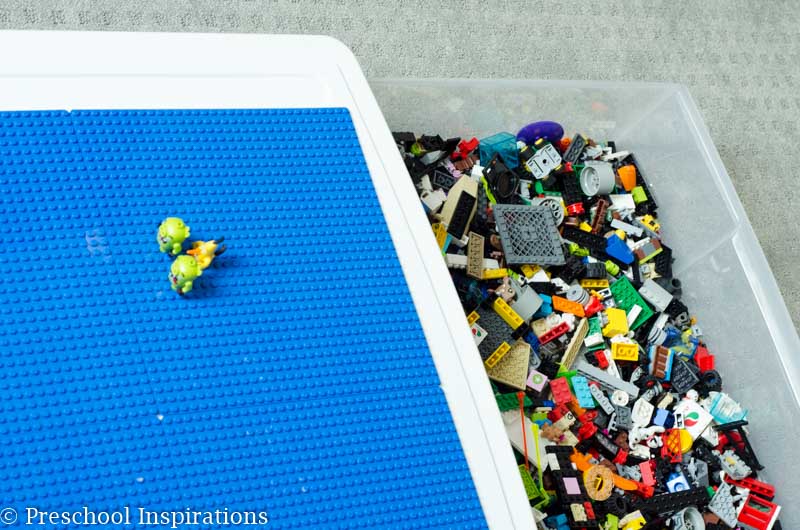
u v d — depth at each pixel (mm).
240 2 1278
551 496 993
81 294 646
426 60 1352
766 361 1124
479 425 702
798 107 1521
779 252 1367
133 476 592
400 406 686
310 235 740
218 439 623
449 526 652
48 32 755
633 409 1117
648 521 1042
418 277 753
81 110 726
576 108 1289
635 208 1282
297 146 783
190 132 752
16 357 606
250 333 673
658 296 1198
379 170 799
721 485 1091
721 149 1437
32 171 684
